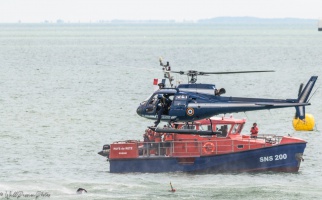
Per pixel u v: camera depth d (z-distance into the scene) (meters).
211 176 132.38
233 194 116.56
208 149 135.00
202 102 130.62
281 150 134.12
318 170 138.00
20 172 137.38
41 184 123.38
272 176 132.25
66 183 124.56
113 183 124.69
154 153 136.25
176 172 134.88
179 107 130.75
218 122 137.88
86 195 114.62
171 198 113.44
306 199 113.44
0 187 120.50
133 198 113.00
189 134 135.25
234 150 134.62
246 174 133.75
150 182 126.44
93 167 142.50
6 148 162.12
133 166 135.38
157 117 132.38
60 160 149.50
